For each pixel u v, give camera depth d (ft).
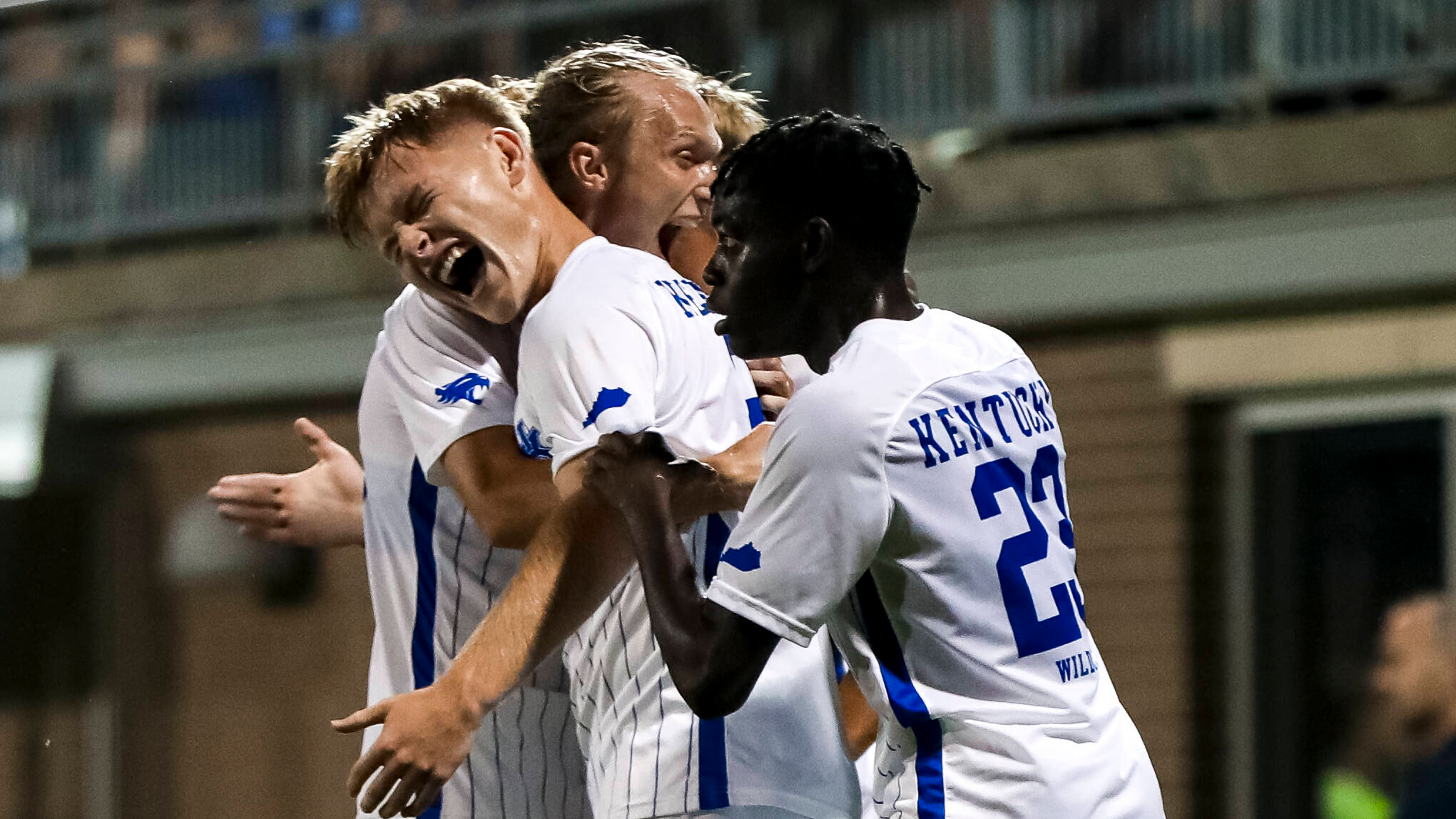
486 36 112.27
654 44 107.14
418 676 36.60
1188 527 92.58
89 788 120.37
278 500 40.04
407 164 33.68
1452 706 65.72
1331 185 91.56
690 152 36.99
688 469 30.86
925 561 29.50
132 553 120.37
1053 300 95.66
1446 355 87.66
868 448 29.01
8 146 125.08
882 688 29.91
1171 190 94.32
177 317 118.11
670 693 32.68
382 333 36.99
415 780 31.07
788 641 32.60
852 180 30.40
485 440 34.17
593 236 34.78
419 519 36.27
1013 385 31.01
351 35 115.65
